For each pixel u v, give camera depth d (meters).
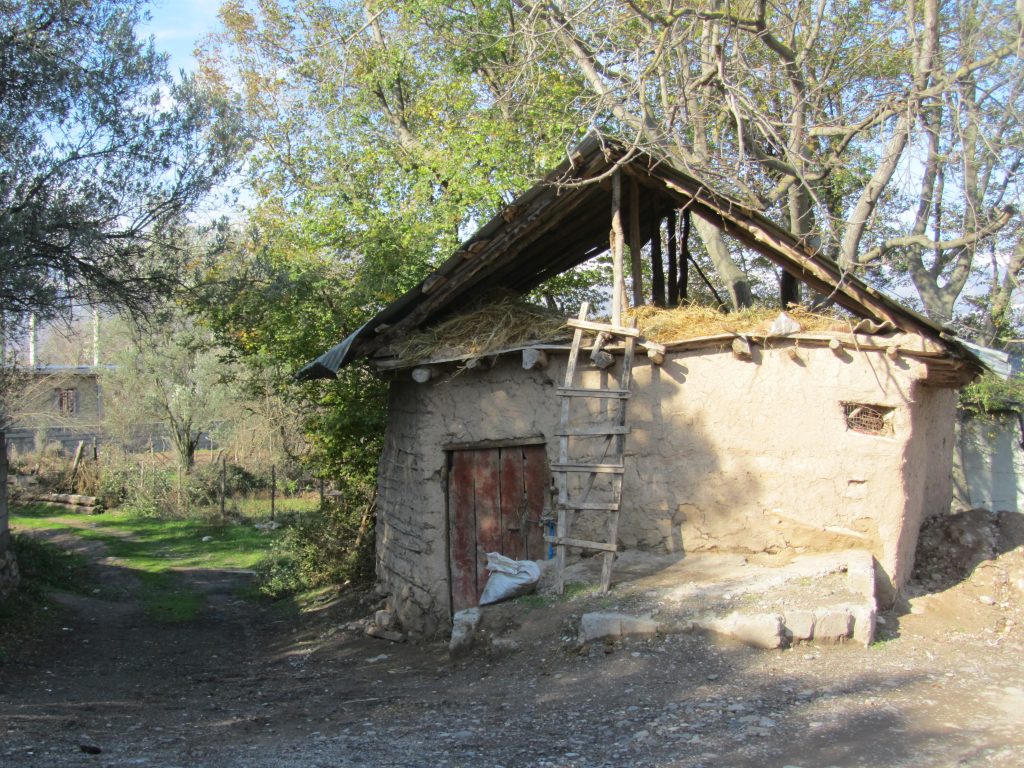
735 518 7.75
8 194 9.72
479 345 8.71
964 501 15.80
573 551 8.27
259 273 12.09
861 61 12.51
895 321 7.42
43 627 10.60
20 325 10.80
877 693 5.23
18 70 9.88
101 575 16.03
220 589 15.66
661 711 5.10
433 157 14.54
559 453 7.92
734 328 7.85
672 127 10.10
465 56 15.01
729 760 4.24
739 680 5.55
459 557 9.12
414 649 8.73
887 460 7.35
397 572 9.95
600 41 11.78
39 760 4.57
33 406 29.45
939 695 5.21
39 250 10.04
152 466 28.88
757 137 13.62
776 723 4.75
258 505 26.17
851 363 7.51
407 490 9.69
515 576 7.55
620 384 8.05
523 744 4.70
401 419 10.05
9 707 6.20
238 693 7.17
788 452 7.63
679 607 6.59
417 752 4.66
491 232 8.50
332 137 16.89
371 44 17.23
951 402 10.51
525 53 11.95
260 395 17.03
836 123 12.48
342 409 13.05
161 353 27.34
